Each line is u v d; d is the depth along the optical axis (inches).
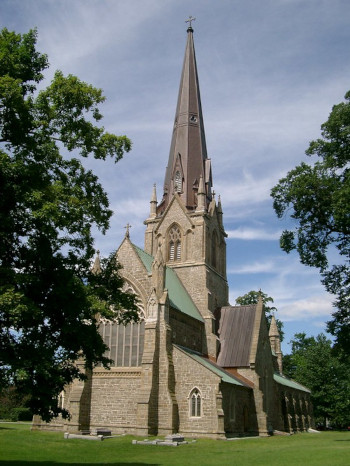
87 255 1080.8
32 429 1940.2
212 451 1365.7
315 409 3545.8
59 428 1916.8
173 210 2669.8
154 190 2817.4
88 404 1935.3
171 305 2078.0
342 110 1438.2
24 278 859.4
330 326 1578.5
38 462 1003.9
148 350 1897.1
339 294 1577.3
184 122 2893.7
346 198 1312.7
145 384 1839.3
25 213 938.1
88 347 991.6
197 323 2335.1
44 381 892.0
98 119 1132.5
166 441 1552.7
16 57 997.8
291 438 2012.8
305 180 1487.5
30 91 1061.1
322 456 1168.2
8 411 3100.4
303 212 1551.4
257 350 2337.6
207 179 2815.0
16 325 893.2
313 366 3604.8
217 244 2780.5
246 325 2468.0
